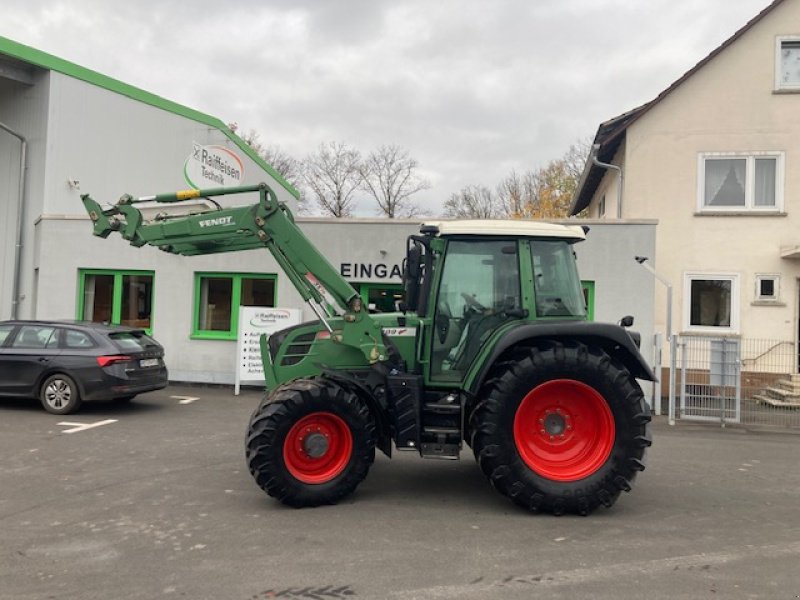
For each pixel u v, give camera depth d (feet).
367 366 19.15
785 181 46.91
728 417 33.60
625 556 14.12
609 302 38.91
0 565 13.28
